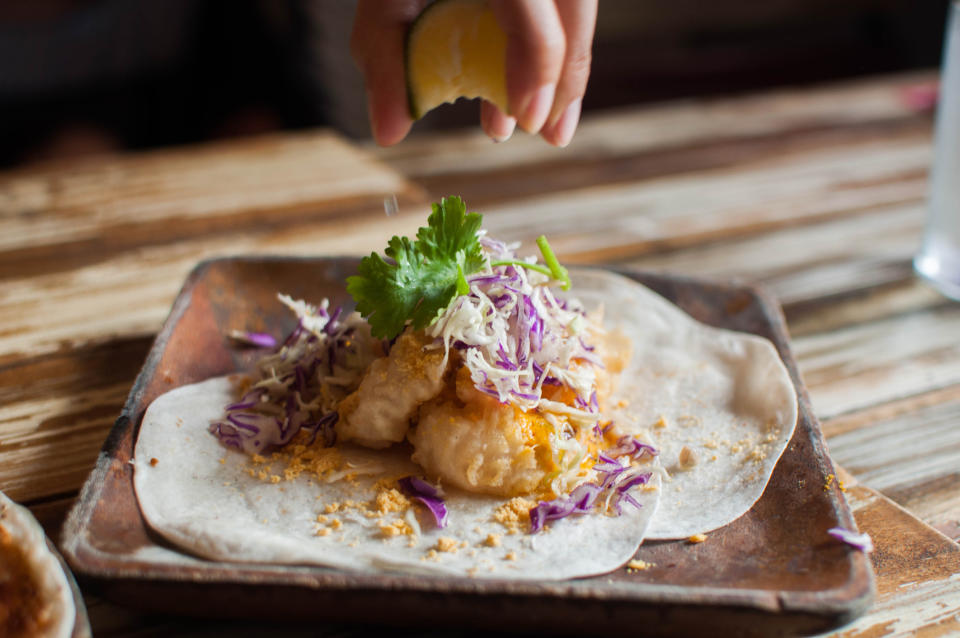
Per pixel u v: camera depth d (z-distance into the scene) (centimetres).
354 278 36
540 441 36
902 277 51
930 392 43
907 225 56
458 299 36
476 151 67
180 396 38
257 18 117
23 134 109
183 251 51
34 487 36
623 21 124
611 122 73
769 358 40
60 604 30
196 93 120
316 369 39
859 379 44
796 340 46
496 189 60
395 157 66
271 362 40
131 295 47
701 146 68
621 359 40
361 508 35
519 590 30
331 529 34
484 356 36
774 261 52
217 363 40
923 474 38
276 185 58
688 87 122
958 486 38
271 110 120
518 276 37
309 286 43
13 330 45
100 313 46
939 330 47
